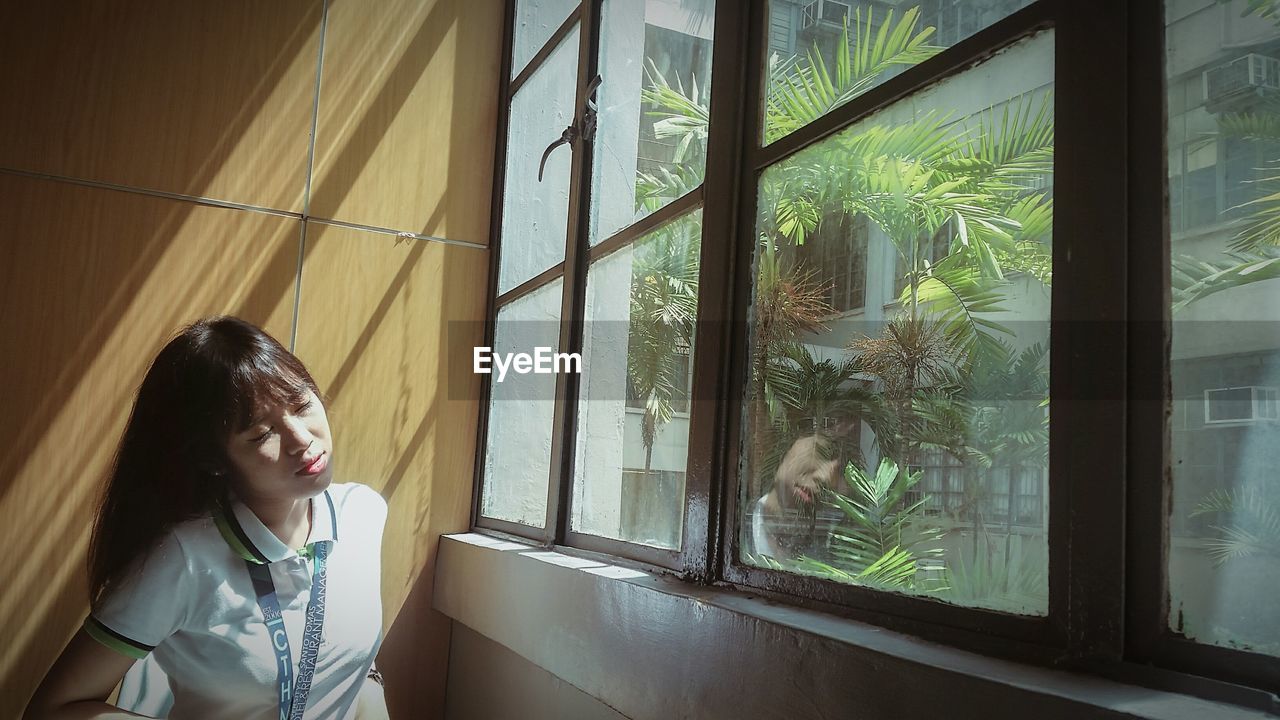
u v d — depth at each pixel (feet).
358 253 8.79
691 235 5.36
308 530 4.85
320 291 8.61
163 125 8.18
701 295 5.05
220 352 4.38
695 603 4.19
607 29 7.16
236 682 4.51
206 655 4.45
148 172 8.11
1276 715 2.15
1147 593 2.52
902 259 3.55
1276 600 2.20
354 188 8.84
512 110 9.33
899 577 3.43
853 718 3.11
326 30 8.85
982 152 3.20
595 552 6.30
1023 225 3.00
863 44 3.93
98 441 7.78
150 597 4.26
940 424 3.27
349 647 4.91
